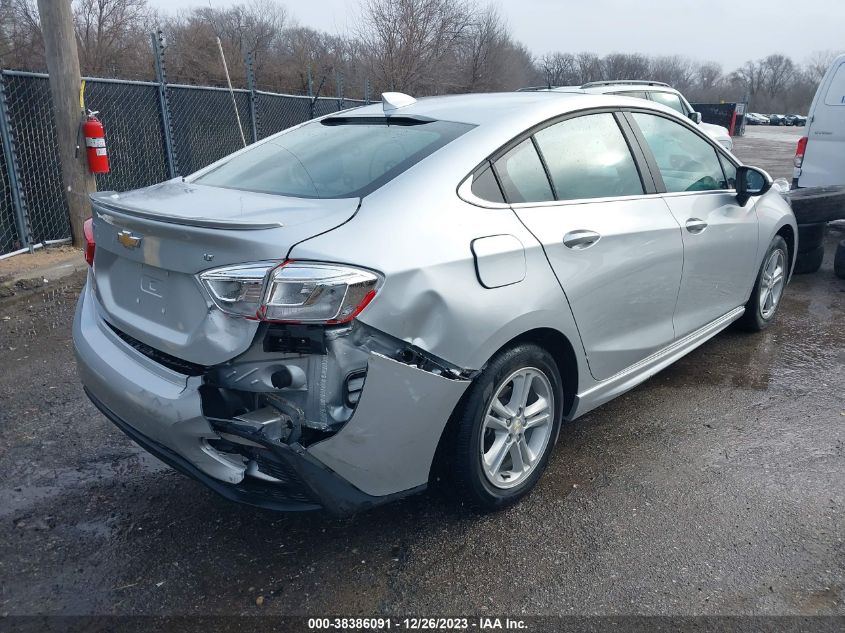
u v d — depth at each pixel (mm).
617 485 3223
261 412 2338
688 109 11188
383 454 2434
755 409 3998
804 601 2482
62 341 5066
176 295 2451
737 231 4336
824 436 3672
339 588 2564
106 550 2773
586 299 3084
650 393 4234
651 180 3672
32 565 2678
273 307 2205
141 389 2500
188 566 2682
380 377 2328
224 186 3076
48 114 7453
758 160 21219
